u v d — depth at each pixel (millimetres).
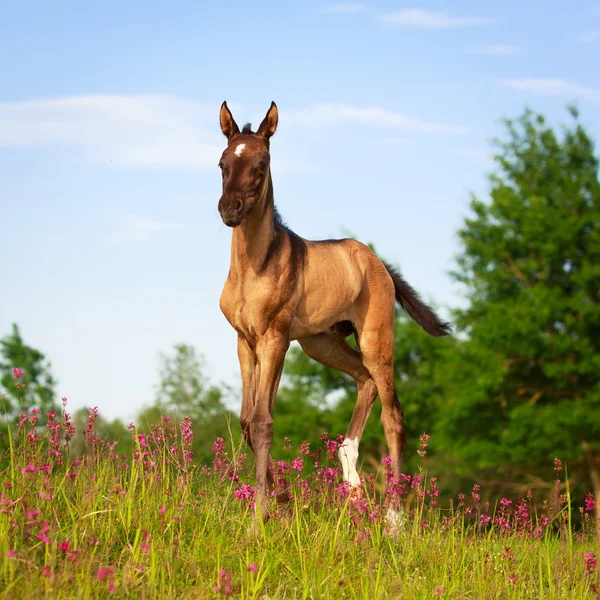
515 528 9312
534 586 7938
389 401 11125
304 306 9852
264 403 9062
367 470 43906
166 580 6172
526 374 36844
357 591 6742
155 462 8180
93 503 7227
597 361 33406
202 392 69000
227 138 9484
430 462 42219
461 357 37844
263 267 9156
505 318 34938
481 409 36969
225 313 9531
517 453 33062
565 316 34719
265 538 7254
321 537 7531
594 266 35438
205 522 7430
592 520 9789
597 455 34688
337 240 10953
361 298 10961
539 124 40344
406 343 46969
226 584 5719
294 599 6273
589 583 7742
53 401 50594
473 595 7242
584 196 37844
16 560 5738
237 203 8383
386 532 8492
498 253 38375
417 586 6949
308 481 9133
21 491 7133
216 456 8758
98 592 5648
